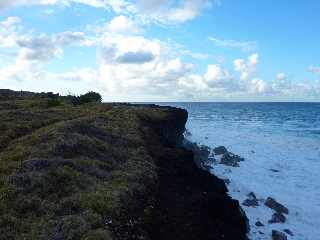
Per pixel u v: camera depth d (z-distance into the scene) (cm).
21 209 1405
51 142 2070
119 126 2973
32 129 2612
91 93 4916
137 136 2772
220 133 7544
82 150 2094
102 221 1410
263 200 3491
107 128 2766
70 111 3503
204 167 4306
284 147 6181
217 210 2198
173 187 2239
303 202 3609
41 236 1241
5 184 1534
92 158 2055
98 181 1766
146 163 2261
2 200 1434
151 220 1681
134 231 1488
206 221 1983
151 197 1902
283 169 4759
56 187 1602
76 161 1888
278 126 9544
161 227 1706
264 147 6125
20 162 1772
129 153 2359
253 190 3844
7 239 1217
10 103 3766
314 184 4169
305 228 3053
